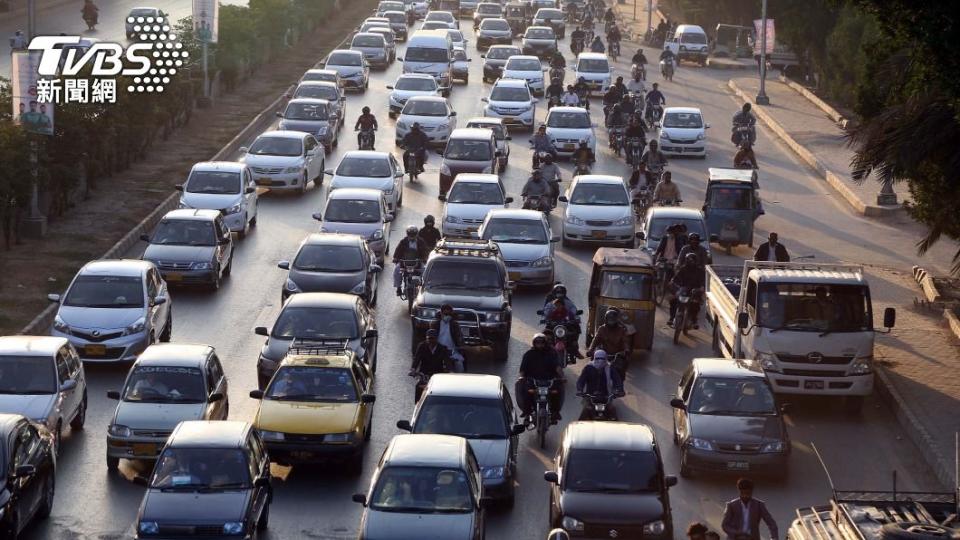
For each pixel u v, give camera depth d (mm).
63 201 93062
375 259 79625
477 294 68562
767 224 102625
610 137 128750
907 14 56219
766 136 141625
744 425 53469
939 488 53094
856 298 62250
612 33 196125
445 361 59281
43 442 47250
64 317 64688
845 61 152125
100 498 49250
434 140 125625
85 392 57406
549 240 82688
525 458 55281
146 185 104875
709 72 191625
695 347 72188
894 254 94375
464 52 171625
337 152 122750
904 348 71312
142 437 51156
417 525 42156
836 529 40812
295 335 62219
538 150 118562
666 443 57312
